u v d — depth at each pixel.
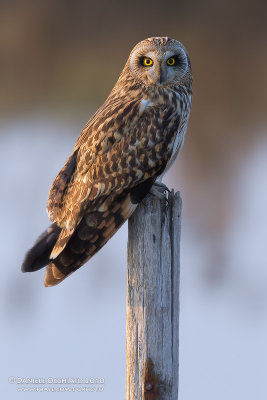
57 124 24.58
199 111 25.72
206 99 26.53
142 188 6.90
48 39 28.78
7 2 28.83
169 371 6.19
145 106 7.11
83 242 6.72
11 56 28.55
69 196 6.89
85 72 28.34
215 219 16.20
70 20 29.06
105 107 7.25
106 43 29.19
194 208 16.94
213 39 28.84
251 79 27.41
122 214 6.77
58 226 6.89
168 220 6.20
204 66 28.22
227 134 23.83
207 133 23.69
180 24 29.50
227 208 16.69
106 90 27.33
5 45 28.62
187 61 7.45
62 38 29.00
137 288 6.21
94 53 28.97
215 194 17.92
